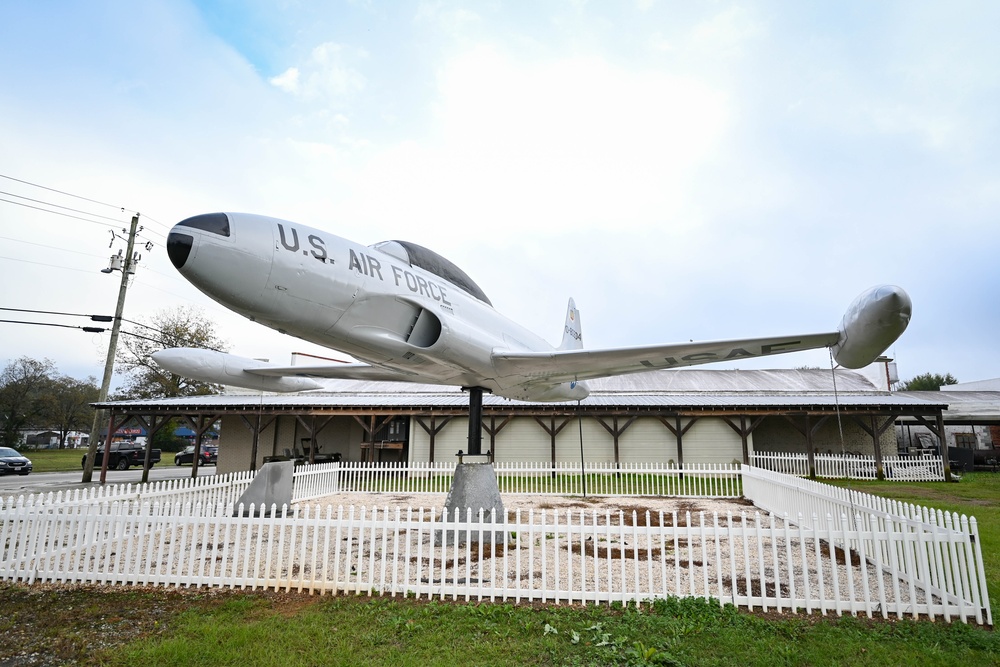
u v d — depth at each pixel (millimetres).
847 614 4730
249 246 4918
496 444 22688
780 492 9664
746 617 4566
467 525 5320
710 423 22141
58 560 5824
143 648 4062
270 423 23328
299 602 5117
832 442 23594
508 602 5051
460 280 7902
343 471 15164
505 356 7328
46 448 62125
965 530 4746
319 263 5418
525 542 7605
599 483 16812
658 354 6973
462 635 4285
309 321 5551
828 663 3799
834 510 7312
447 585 5309
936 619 4629
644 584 5605
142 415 20578
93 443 19578
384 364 6805
